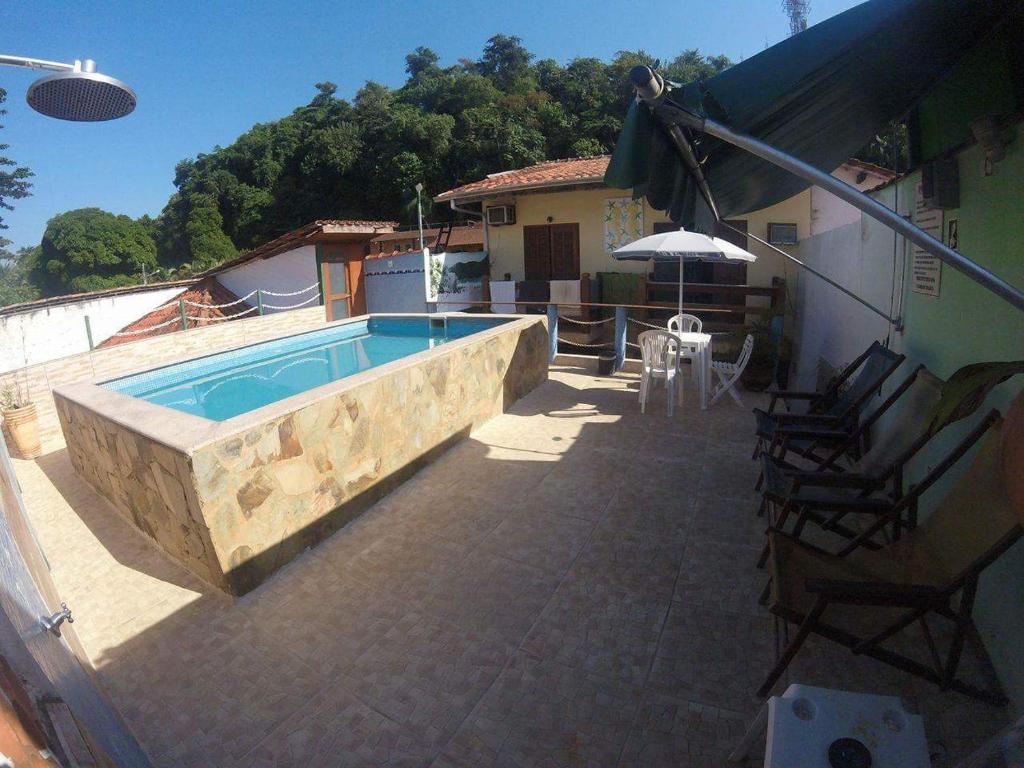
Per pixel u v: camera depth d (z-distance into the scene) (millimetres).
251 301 14805
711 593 3279
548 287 11531
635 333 11117
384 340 10367
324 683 2766
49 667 1193
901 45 2408
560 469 5066
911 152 4090
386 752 2375
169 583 3695
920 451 3699
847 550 2852
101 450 4438
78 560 4023
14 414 6105
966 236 3086
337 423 4164
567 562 3652
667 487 4621
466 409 5875
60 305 11953
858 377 4801
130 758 1655
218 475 3355
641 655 2830
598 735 2396
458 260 13109
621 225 11211
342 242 13883
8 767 603
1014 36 2629
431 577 3574
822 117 3029
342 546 3990
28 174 27953
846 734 1626
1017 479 1544
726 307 9320
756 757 2238
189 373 7785
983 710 2389
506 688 2670
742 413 6469
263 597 3482
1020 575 2277
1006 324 2656
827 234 7062
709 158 2660
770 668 2709
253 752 2408
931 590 2162
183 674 2883
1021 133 2463
